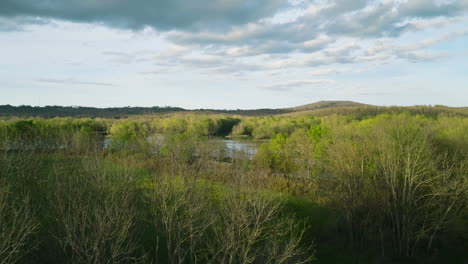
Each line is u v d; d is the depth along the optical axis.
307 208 38.94
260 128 127.25
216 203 27.14
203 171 37.28
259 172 49.41
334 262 28.11
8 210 19.52
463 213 31.00
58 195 20.53
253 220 22.28
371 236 32.47
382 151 32.38
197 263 20.97
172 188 25.11
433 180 30.03
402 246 29.98
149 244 23.19
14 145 44.25
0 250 13.88
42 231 20.11
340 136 40.12
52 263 17.92
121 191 23.94
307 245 30.19
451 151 36.69
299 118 163.38
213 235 23.48
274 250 19.48
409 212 28.58
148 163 46.34
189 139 58.12
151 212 25.16
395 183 30.28
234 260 18.88
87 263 14.82
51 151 46.06
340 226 34.72
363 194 32.59
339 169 34.75
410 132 35.78
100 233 14.97
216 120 158.50
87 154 34.97
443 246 29.56
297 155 60.88
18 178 28.86
